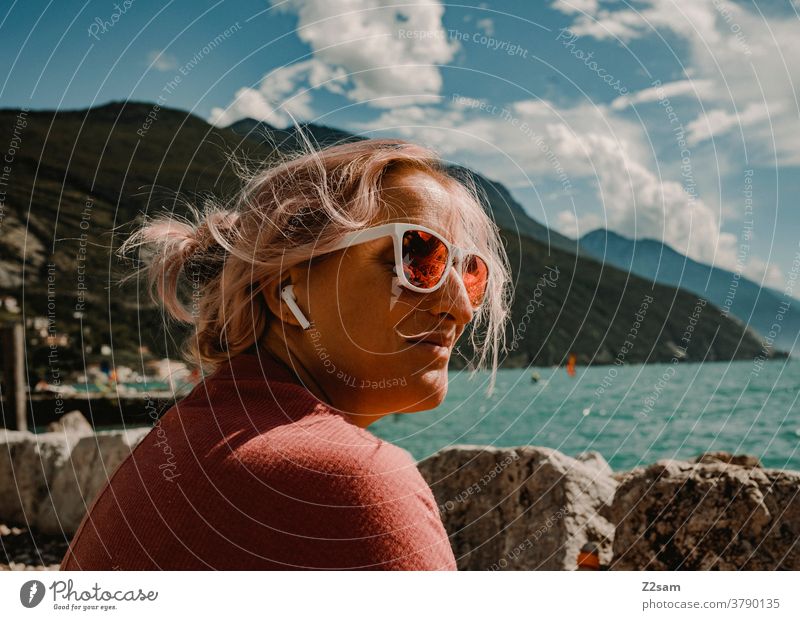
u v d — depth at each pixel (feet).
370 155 2.71
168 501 2.33
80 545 2.73
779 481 6.91
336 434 2.34
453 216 2.77
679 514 7.04
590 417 62.03
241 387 2.54
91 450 16.56
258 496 2.20
